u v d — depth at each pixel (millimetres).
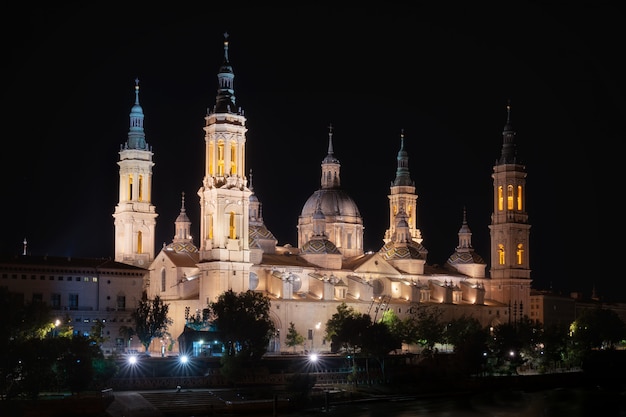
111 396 159875
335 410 171500
